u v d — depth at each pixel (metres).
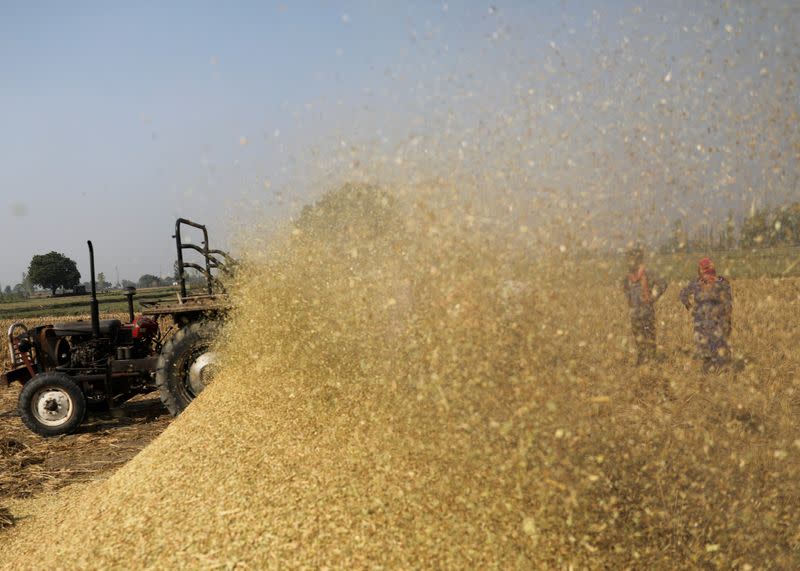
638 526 2.31
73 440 6.29
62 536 3.11
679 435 2.60
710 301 3.91
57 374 6.57
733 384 3.02
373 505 2.53
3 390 10.20
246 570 2.30
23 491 4.60
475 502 2.44
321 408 3.59
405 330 3.00
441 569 2.16
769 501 2.39
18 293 115.06
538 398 2.42
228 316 6.26
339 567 2.23
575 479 2.36
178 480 3.18
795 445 2.63
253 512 2.66
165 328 10.17
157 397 8.57
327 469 2.89
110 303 46.06
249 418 3.81
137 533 2.75
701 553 2.20
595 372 2.56
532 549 2.21
